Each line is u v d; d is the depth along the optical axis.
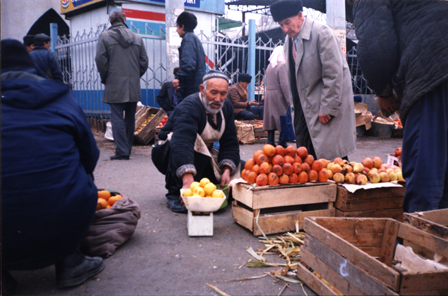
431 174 2.53
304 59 3.99
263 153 3.19
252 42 11.16
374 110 13.75
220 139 3.88
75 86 11.37
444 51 2.39
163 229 3.32
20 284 2.36
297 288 2.32
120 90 6.34
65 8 11.45
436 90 2.50
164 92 8.35
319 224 2.32
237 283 2.37
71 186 2.11
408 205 2.72
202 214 3.16
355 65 13.67
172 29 8.83
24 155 1.93
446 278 1.74
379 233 2.42
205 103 3.50
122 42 6.27
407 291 1.70
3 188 1.86
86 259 2.42
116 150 6.64
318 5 11.78
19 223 1.92
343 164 3.39
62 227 2.06
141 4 10.09
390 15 2.66
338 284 2.04
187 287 2.31
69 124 2.17
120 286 2.32
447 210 2.46
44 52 6.54
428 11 2.46
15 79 2.04
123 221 2.86
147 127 8.40
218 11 11.52
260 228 3.06
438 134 2.52
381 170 3.44
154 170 5.79
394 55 2.68
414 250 2.34
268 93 7.41
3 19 13.66
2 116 1.94
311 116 4.07
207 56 10.90
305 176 3.22
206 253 2.82
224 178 3.74
